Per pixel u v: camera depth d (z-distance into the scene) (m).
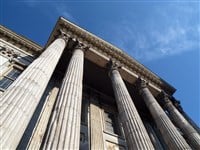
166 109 23.23
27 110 8.27
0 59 18.03
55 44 15.87
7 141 6.57
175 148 13.54
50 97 17.75
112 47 21.89
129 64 22.64
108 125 20.62
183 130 19.09
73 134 8.39
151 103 19.02
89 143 15.60
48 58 12.90
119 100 15.41
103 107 22.42
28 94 8.93
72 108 9.95
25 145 11.87
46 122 14.54
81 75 14.11
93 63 21.30
